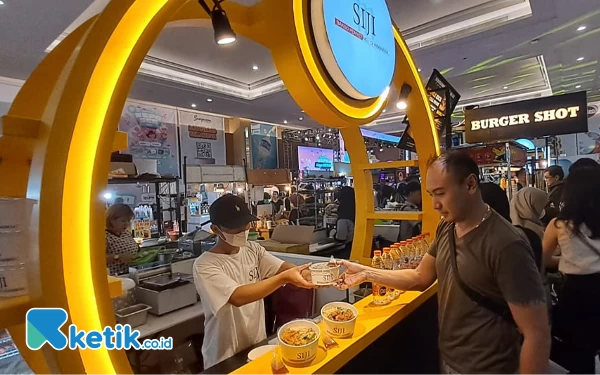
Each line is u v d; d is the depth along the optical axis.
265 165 10.94
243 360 1.37
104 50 0.67
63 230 0.62
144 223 4.72
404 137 2.80
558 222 2.31
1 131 0.62
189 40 5.31
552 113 3.75
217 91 7.19
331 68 1.30
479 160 4.86
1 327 0.59
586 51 6.08
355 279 1.49
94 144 0.66
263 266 1.83
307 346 1.09
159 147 8.33
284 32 1.23
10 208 0.64
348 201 4.50
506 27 4.70
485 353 1.30
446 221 1.52
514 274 1.20
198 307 2.46
